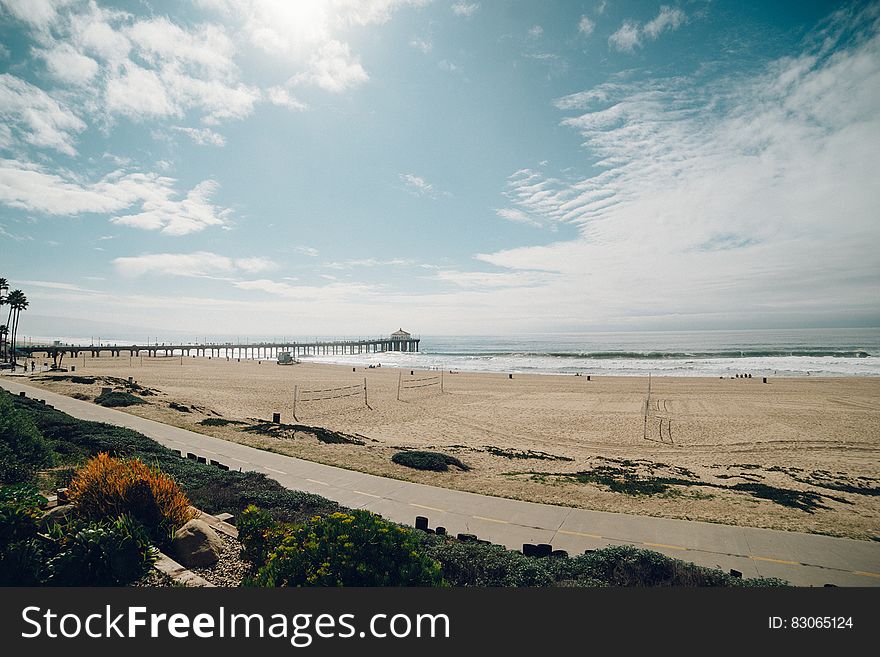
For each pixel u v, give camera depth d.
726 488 15.22
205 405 33.38
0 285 80.62
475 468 18.12
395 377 58.53
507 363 87.50
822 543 10.41
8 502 6.25
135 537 6.42
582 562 7.85
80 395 31.50
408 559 5.67
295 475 15.05
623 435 26.03
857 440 24.27
